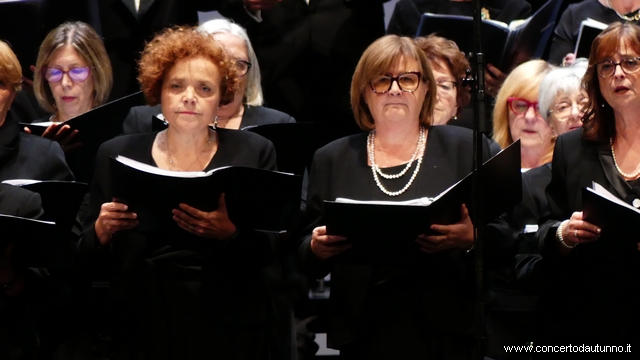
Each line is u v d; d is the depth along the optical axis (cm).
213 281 1147
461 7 2048
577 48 1725
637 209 1067
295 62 1853
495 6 2086
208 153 1212
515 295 1394
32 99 1762
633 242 1070
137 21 1900
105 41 1898
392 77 1191
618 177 1169
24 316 1184
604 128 1202
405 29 2053
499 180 1091
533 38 1828
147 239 1152
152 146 1214
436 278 1132
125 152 1209
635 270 1126
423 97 1214
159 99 1220
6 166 1305
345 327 1146
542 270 1198
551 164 1322
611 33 1180
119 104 1479
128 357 1148
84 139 1470
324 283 1780
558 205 1216
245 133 1242
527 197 1365
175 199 1080
